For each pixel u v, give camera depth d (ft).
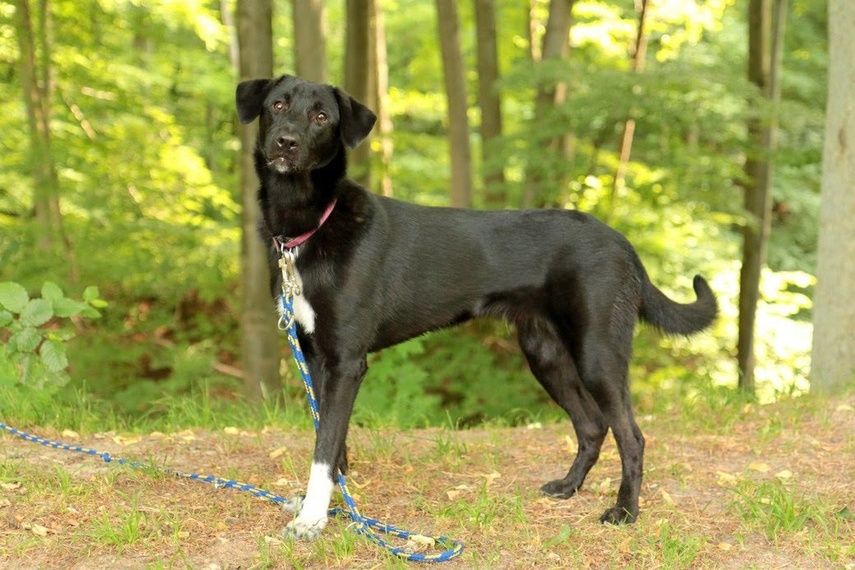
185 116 40.45
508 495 12.40
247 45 21.11
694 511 11.79
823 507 11.50
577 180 28.22
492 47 31.12
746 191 30.22
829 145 17.74
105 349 29.19
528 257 12.39
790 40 43.57
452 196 30.50
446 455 14.23
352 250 11.51
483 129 31.76
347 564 9.96
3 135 30.99
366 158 28.14
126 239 29.91
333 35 43.65
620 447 11.89
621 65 35.17
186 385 27.27
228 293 32.63
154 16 32.81
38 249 28.58
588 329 12.04
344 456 12.97
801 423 15.55
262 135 11.90
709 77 24.56
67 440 14.30
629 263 12.44
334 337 11.47
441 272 12.23
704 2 33.09
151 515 10.95
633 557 10.29
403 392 21.12
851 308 17.61
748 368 30.58
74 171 31.19
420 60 42.24
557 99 28.40
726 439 14.94
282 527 10.94
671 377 30.83
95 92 31.71
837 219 17.66
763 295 35.76
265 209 11.84
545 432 16.28
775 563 10.22
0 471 11.96
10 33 30.27
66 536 10.28
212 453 13.88
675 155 27.14
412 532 10.96
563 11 27.84
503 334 30.37
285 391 20.52
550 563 10.22
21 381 15.56
